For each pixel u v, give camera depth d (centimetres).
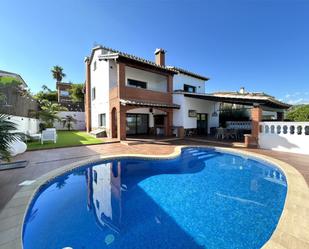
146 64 1512
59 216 424
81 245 334
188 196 543
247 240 342
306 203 396
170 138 1570
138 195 553
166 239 351
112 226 390
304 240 274
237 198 523
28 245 327
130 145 1227
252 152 995
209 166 862
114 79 1672
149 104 1450
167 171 793
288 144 1015
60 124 2589
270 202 491
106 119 1720
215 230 377
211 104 2077
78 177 704
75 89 3500
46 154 909
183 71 1998
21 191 458
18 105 1242
